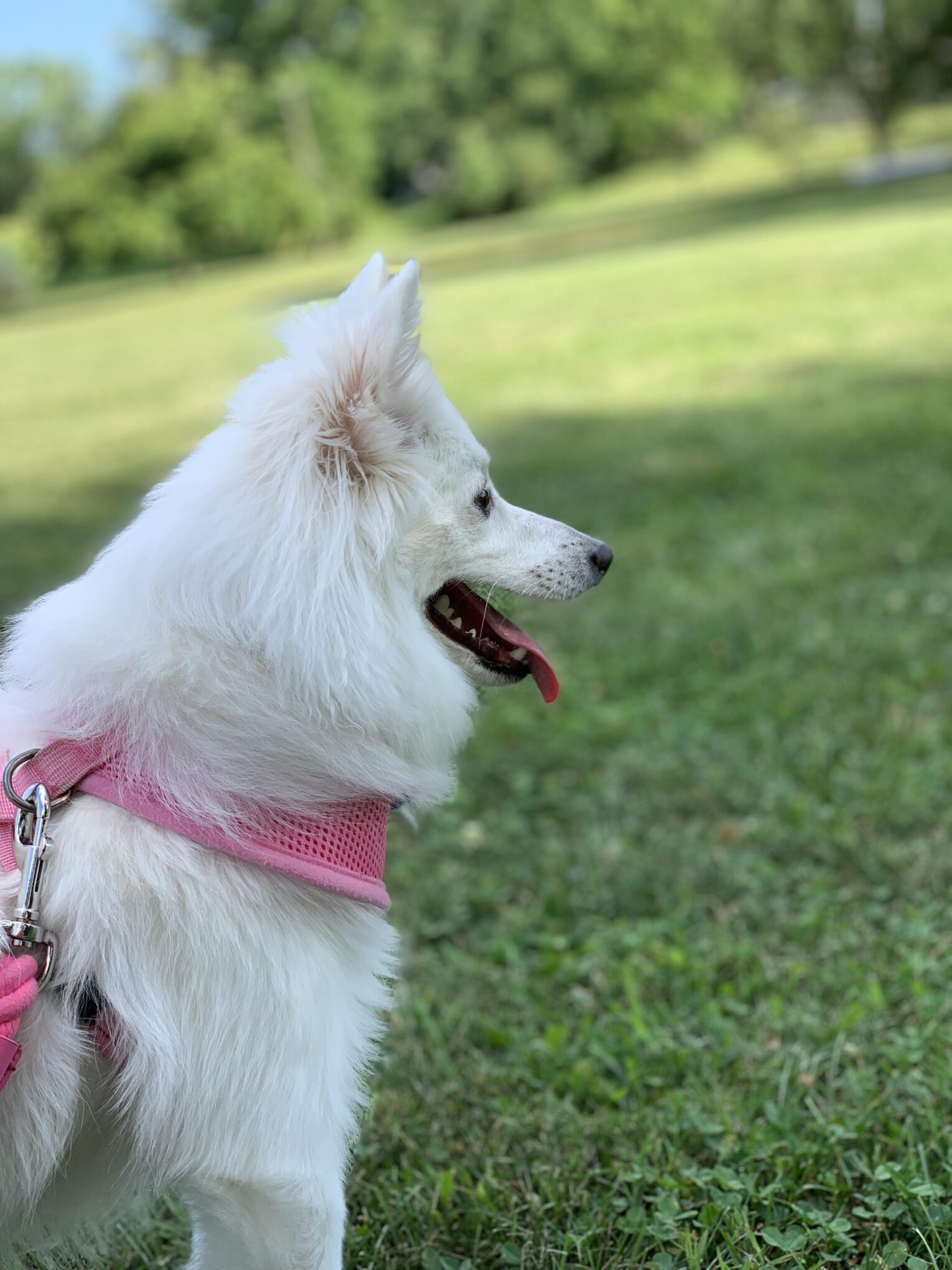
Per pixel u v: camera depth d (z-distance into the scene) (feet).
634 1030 3.28
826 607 5.94
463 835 4.34
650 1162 2.91
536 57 59.67
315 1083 2.21
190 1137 2.14
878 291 16.39
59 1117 2.08
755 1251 2.63
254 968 2.17
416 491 2.40
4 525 9.76
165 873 2.15
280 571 2.20
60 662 2.23
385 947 2.41
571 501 8.38
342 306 2.44
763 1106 2.98
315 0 63.00
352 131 59.36
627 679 5.53
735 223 33.14
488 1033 3.34
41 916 2.10
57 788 2.17
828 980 3.37
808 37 44.52
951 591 5.83
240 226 55.52
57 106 77.05
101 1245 2.63
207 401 16.31
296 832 2.26
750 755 4.65
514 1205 2.83
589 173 64.08
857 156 54.19
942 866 3.77
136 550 2.26
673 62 58.03
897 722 4.66
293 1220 2.21
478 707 2.63
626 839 4.21
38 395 19.71
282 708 2.22
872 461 8.30
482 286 26.99
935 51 42.22
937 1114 2.91
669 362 13.99
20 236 62.08
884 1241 2.67
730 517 7.63
